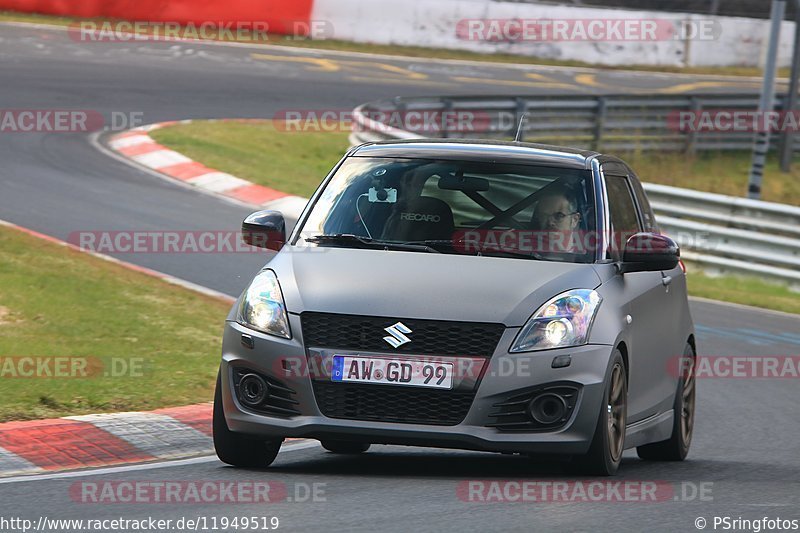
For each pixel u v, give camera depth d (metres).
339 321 23.02
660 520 20.55
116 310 40.81
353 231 25.61
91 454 25.95
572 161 27.03
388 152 27.45
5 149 72.31
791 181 100.25
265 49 117.62
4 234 50.28
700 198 66.31
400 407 22.67
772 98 77.88
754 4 145.62
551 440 22.66
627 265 25.67
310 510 20.30
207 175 72.44
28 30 108.88
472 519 19.86
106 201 62.41
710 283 62.97
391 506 20.72
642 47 135.50
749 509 22.08
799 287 62.41
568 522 19.94
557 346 22.84
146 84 95.50
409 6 128.50
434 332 22.78
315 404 22.81
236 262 52.62
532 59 132.00
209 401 31.20
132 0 114.44
